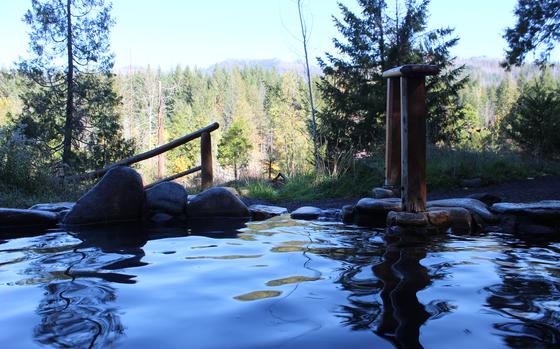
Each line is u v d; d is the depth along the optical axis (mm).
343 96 14367
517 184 8727
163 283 2705
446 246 3818
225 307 2246
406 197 4695
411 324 2006
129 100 53281
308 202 7828
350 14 14961
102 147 15656
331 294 2449
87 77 16312
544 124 14562
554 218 4559
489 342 1804
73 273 2955
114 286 2643
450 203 5258
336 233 4598
